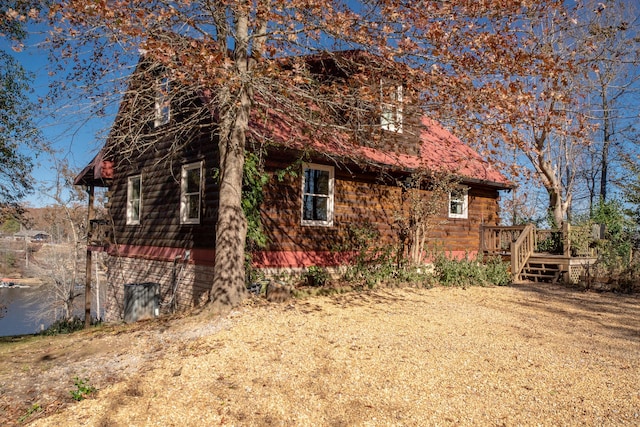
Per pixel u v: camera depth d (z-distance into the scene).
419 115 7.92
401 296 9.62
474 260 12.80
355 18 7.01
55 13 5.91
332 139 8.94
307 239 10.66
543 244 14.68
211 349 5.87
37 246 44.19
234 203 7.98
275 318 7.26
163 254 11.98
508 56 6.92
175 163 11.76
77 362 5.98
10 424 4.15
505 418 3.90
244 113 8.15
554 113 7.96
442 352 5.67
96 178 15.04
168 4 6.60
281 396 4.39
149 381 4.93
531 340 6.36
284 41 7.80
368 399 4.29
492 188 15.70
